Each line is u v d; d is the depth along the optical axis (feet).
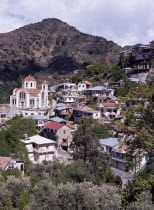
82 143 153.07
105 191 82.58
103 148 177.88
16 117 233.35
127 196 85.05
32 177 118.42
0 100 405.18
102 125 199.11
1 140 173.88
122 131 87.45
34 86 317.83
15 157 157.17
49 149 184.14
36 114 280.31
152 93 80.94
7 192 81.10
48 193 79.00
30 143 180.65
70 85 387.34
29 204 77.56
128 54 378.94
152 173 86.02
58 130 213.05
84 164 140.26
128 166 88.22
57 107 286.66
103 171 145.59
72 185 81.25
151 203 72.33
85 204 75.25
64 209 75.97
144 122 80.43
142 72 325.83
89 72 415.23
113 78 346.13
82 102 302.25
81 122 161.79
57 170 132.46
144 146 80.89
